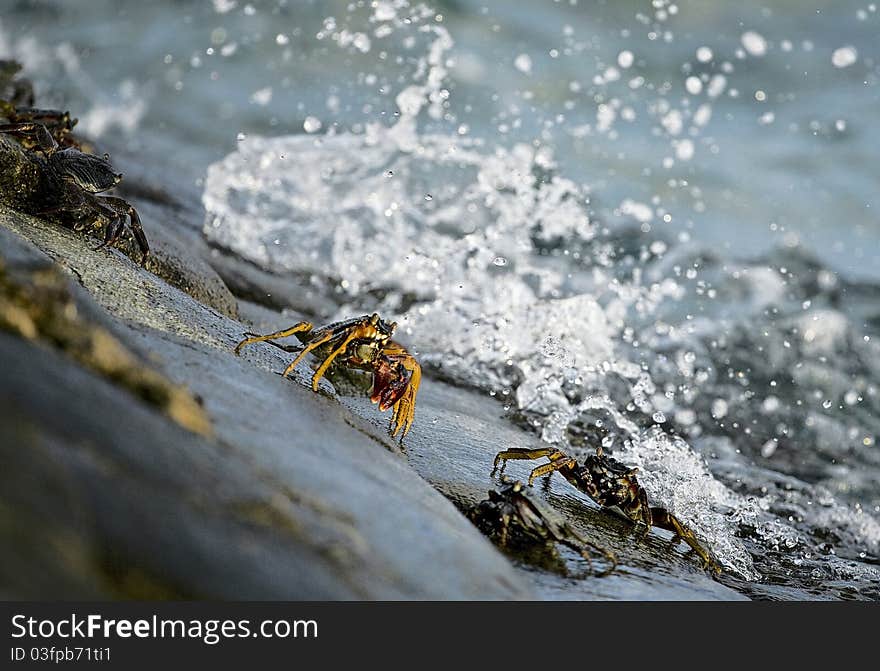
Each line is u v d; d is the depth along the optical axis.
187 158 30.27
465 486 12.08
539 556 10.82
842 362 23.08
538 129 34.38
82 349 6.63
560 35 42.56
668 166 33.12
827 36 43.97
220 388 9.04
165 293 12.05
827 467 19.25
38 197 12.77
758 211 30.72
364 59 37.16
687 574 12.14
